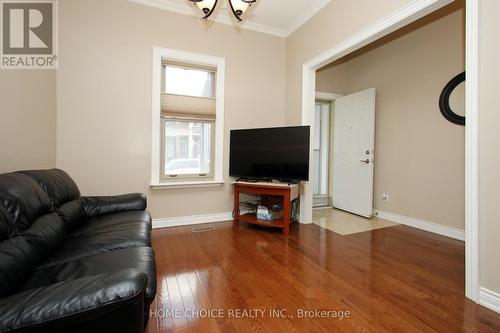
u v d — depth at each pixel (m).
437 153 3.08
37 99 2.37
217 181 3.38
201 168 3.45
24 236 1.22
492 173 1.52
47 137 2.52
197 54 3.23
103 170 2.88
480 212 1.58
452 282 1.89
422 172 3.25
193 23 3.21
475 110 1.57
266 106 3.69
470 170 1.61
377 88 3.88
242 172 3.36
